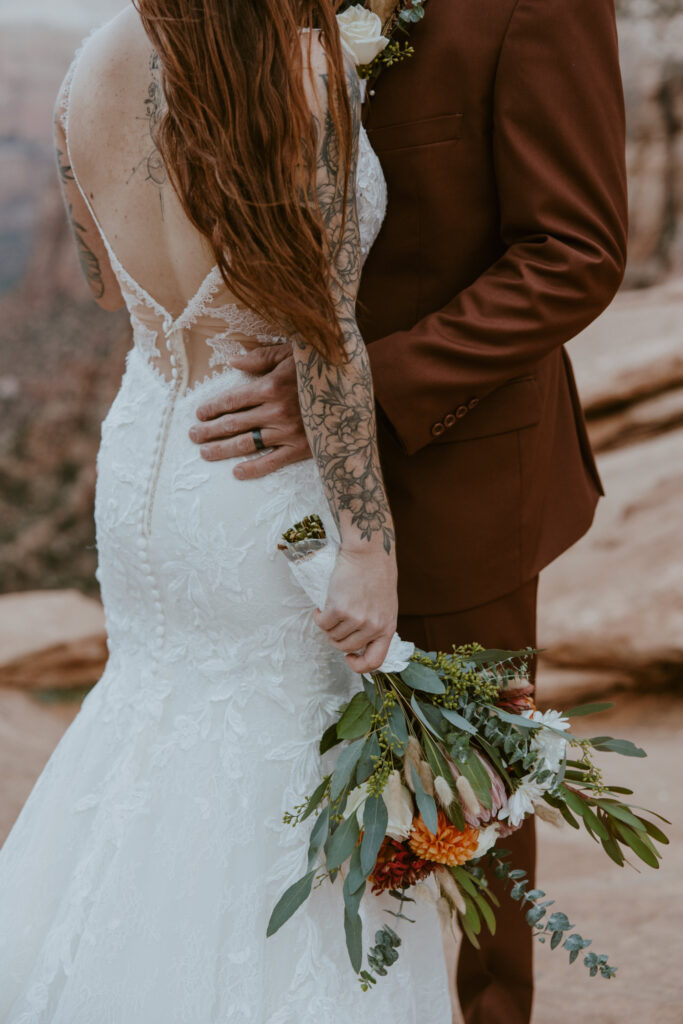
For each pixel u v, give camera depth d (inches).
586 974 97.5
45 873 63.6
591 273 64.1
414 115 66.4
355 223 55.9
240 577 60.4
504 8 64.7
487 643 73.2
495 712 59.1
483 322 63.7
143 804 61.1
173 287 61.8
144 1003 57.2
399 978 60.1
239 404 60.6
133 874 59.7
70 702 209.5
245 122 52.0
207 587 61.2
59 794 65.7
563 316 64.5
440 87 65.9
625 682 200.7
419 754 57.6
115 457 65.0
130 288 63.6
